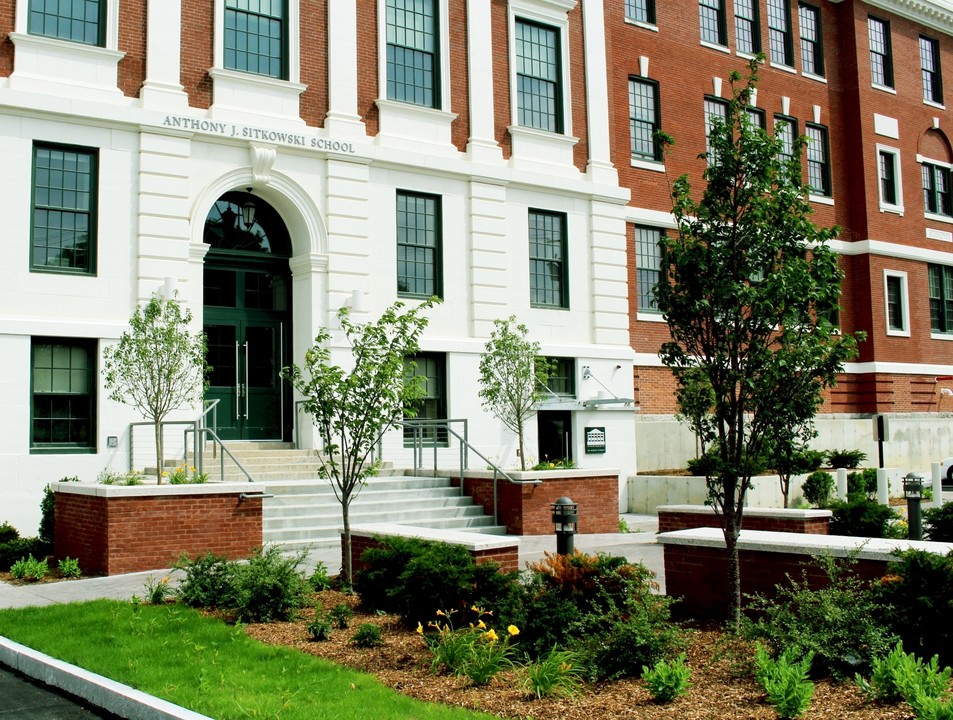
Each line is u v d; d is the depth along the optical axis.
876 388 32.09
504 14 24.31
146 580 12.40
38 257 17.42
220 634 9.14
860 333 9.23
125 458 17.69
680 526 14.23
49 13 18.03
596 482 19.39
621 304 25.47
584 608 8.89
